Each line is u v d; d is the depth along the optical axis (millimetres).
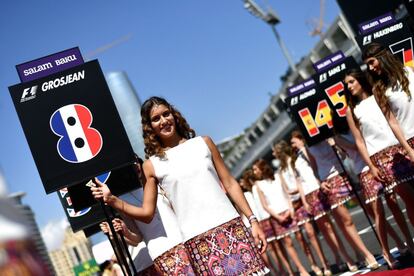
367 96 5141
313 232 7504
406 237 5453
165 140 3096
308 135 6684
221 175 3047
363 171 5699
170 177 2889
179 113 3145
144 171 2984
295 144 7266
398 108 4496
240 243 2852
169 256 3684
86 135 3484
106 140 3508
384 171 4980
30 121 3424
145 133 3062
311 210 7141
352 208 21344
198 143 2971
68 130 3461
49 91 3492
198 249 2826
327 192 6652
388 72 4504
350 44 22656
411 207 5035
